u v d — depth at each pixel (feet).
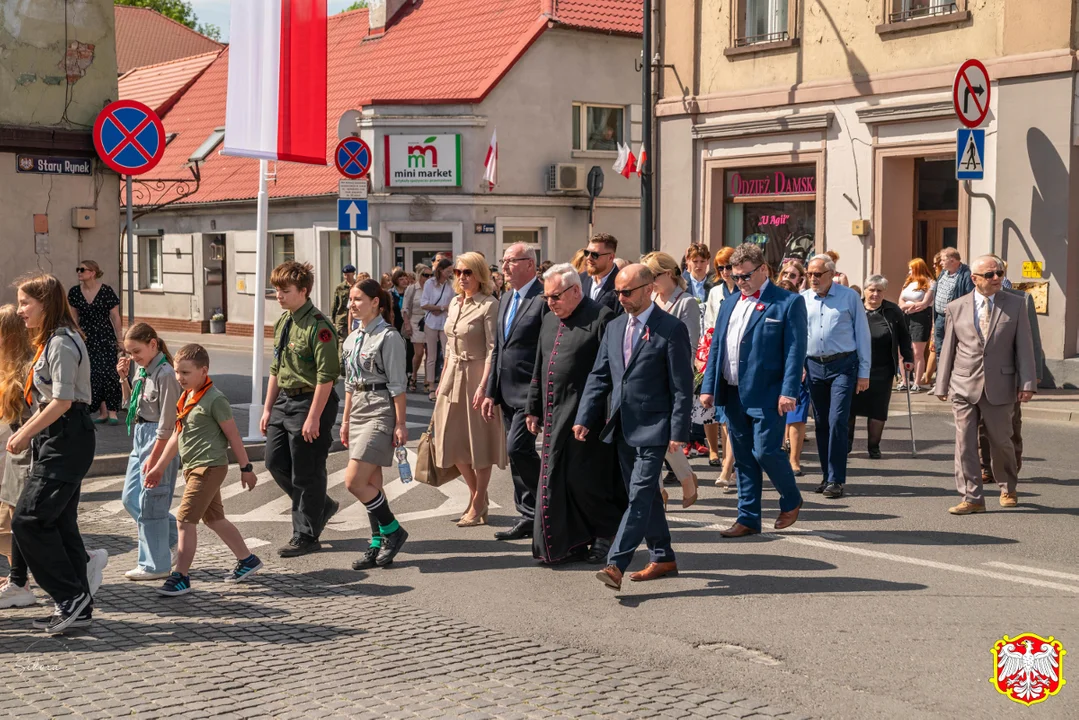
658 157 73.97
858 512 31.17
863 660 19.15
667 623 21.43
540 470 26.45
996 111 57.36
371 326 26.17
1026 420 49.34
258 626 21.30
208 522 24.31
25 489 20.62
